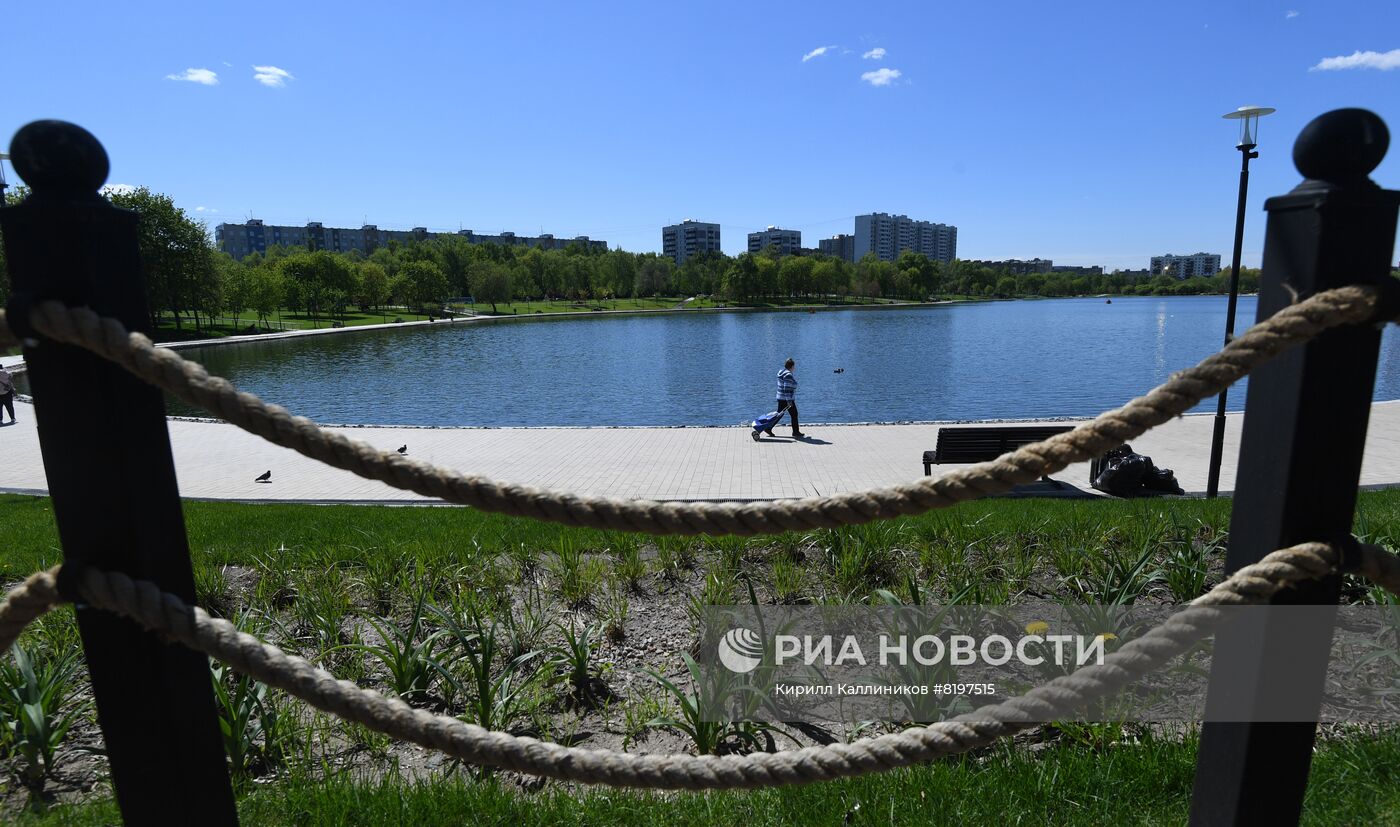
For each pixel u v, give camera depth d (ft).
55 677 12.88
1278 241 5.19
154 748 5.77
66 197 4.96
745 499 36.40
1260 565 5.21
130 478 5.29
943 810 9.61
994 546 19.66
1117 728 11.19
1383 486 33.30
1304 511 5.23
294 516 28.14
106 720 5.77
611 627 16.39
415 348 178.50
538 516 5.20
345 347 180.75
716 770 5.72
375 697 5.62
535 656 14.98
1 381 61.36
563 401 100.01
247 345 187.11
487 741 5.67
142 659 5.58
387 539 22.98
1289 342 4.80
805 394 103.76
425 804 9.95
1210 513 23.38
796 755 5.74
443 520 26.48
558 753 5.74
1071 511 24.38
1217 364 4.89
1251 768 5.65
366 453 5.09
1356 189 4.80
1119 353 160.04
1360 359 5.06
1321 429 5.12
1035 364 139.44
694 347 178.50
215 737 6.18
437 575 18.38
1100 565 17.52
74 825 9.80
